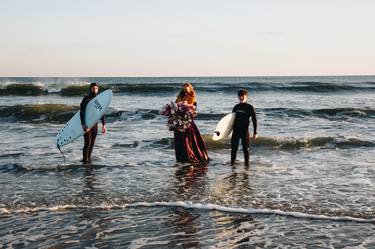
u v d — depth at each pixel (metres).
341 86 46.75
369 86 54.66
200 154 10.60
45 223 5.95
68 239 5.36
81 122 10.38
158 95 39.84
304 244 5.11
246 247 5.07
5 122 20.27
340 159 10.95
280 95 40.84
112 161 10.58
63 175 9.02
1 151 11.98
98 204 6.83
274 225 5.79
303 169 9.66
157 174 9.11
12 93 41.59
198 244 5.17
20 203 6.88
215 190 7.66
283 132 15.75
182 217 6.18
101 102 10.72
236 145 10.18
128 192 7.56
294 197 7.16
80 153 11.65
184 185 8.08
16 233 5.56
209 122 19.08
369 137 14.40
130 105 28.53
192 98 10.64
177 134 10.45
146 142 13.34
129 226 5.82
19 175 9.05
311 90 46.50
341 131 16.03
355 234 5.40
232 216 6.19
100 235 5.49
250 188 7.81
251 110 10.02
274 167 9.89
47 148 12.50
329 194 7.36
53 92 42.03
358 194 7.36
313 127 17.23
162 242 5.25
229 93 42.25
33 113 22.34
